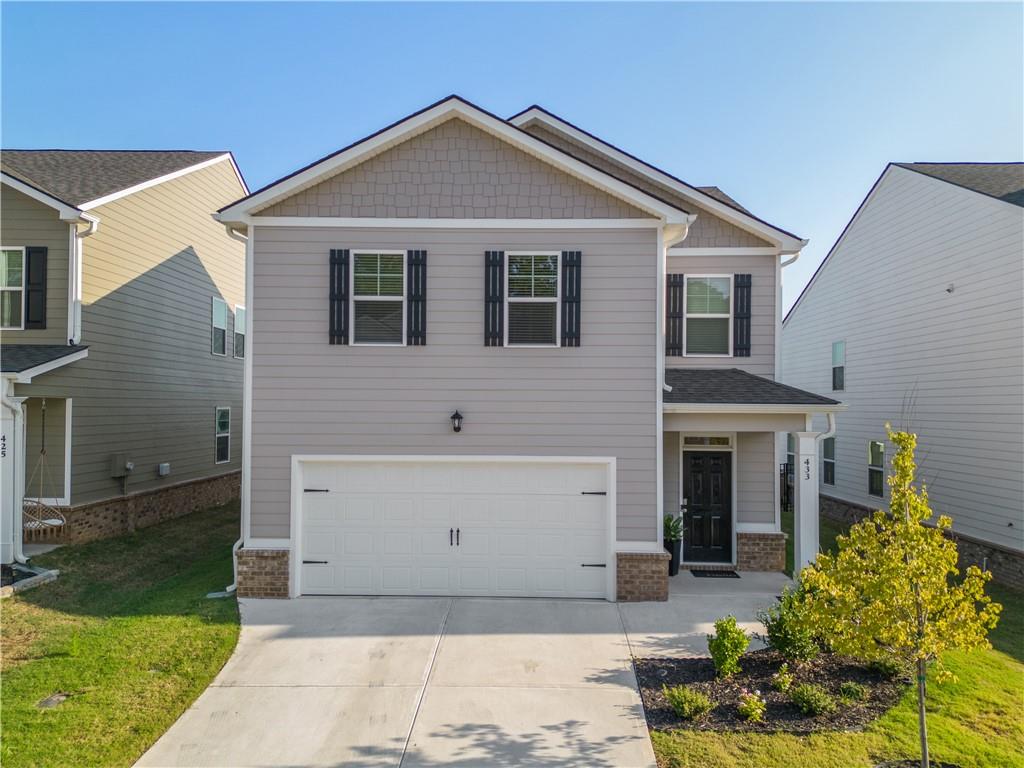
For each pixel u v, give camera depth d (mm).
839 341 18109
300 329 10016
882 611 5391
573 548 10039
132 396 14828
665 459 12023
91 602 9539
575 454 9938
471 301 10047
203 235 17875
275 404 9992
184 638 8164
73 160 16375
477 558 10062
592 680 7152
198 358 17750
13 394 11352
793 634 7254
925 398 14203
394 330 10047
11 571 10586
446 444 9992
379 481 10078
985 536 12281
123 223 14391
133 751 5727
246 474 9992
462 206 10078
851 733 6023
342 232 10055
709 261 12398
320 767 5551
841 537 5902
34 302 12883
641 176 12680
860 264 16938
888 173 15617
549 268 10055
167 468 15977
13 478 10914
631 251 10008
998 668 7531
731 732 6055
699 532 12125
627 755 5703
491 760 5641
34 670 7219
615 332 9977
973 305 12664
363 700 6715
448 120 10094
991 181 13422
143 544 13414
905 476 5742
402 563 10078
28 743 5785
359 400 10008
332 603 9656
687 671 7363
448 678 7207
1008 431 11711
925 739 5312
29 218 12969
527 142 9875
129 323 14664
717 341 12422
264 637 8328
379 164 10102
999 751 5734
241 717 6363
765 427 10359
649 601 9820
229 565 11891
